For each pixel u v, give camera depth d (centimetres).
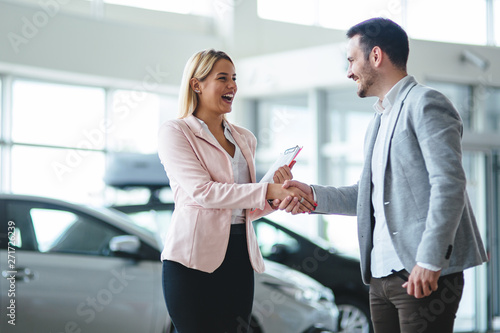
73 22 1033
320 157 1114
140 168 827
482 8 1153
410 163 277
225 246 294
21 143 1041
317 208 317
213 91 305
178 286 292
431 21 1135
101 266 509
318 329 538
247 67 1178
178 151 298
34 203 518
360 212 299
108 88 1112
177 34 1146
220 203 289
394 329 292
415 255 274
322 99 1115
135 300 509
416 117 274
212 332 294
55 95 1072
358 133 1070
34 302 489
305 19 1246
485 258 285
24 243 502
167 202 669
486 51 1002
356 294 737
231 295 296
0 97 1025
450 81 999
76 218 523
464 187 264
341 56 1048
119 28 1081
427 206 274
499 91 1012
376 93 300
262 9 1224
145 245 523
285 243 744
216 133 312
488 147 985
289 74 1120
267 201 316
